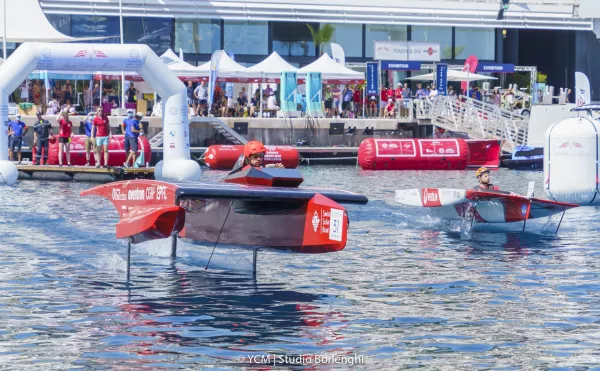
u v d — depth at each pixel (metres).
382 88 69.38
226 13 72.44
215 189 18.80
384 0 76.44
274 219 19.75
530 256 23.12
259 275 20.17
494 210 27.98
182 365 13.45
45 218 29.41
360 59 76.62
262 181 20.58
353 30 76.31
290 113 63.25
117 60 42.78
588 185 33.53
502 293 18.48
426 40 78.12
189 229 21.44
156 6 70.75
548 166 34.00
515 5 79.31
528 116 68.44
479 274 20.58
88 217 29.86
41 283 18.97
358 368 13.39
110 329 15.37
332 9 75.12
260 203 19.97
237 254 22.64
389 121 65.00
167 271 20.39
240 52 73.81
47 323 15.72
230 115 64.62
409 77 72.94
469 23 78.31
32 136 58.03
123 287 18.66
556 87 84.38
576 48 83.12
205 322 15.90
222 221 20.58
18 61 41.84
